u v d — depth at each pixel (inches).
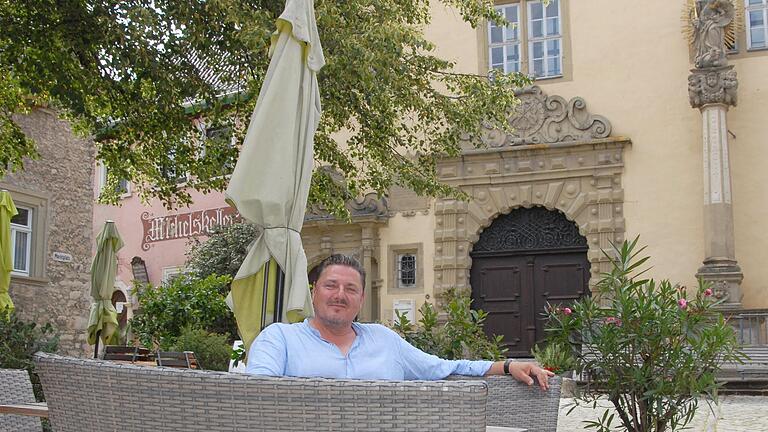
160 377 83.7
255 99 453.7
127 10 421.4
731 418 418.9
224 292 788.0
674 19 721.6
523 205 738.8
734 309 641.0
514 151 739.4
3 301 550.3
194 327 569.9
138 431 84.8
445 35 789.9
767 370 570.6
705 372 204.8
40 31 429.1
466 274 747.4
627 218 710.5
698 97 681.0
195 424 82.3
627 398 208.7
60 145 689.6
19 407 150.6
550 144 729.6
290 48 235.9
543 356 213.2
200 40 441.1
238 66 479.8
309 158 235.1
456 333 316.2
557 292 730.8
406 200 770.8
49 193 674.2
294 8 234.7
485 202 748.6
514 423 137.2
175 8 430.6
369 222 768.9
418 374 137.3
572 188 725.9
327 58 419.8
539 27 764.6
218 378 81.6
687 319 202.7
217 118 489.7
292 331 127.4
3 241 555.2
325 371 124.6
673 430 206.5
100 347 673.6
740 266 677.3
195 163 537.6
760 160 682.8
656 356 203.8
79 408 89.5
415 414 77.7
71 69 433.4
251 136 228.4
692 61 709.3
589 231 715.4
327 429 79.0
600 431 211.9
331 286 127.0
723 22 684.1
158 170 561.6
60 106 533.0
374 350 130.0
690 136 702.5
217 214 903.1
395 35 440.1
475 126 554.6
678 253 693.3
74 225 695.1
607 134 725.3
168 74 447.8
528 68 761.6
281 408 80.0
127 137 526.3
